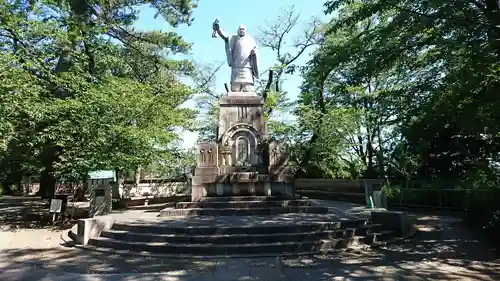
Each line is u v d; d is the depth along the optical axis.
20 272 8.50
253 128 17.91
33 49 16.11
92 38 18.69
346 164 26.88
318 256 9.56
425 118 8.80
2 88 12.76
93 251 10.78
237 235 10.53
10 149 17.05
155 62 22.88
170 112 17.73
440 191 17.95
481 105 7.68
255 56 19.12
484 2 8.53
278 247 9.97
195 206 15.36
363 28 19.64
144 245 10.41
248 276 7.80
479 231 12.23
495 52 7.85
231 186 16.56
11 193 41.25
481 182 8.55
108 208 16.45
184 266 8.84
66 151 15.42
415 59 10.67
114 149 15.58
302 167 26.44
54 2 16.62
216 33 19.50
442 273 7.80
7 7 14.73
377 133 21.91
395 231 11.80
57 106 14.59
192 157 23.11
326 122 22.88
